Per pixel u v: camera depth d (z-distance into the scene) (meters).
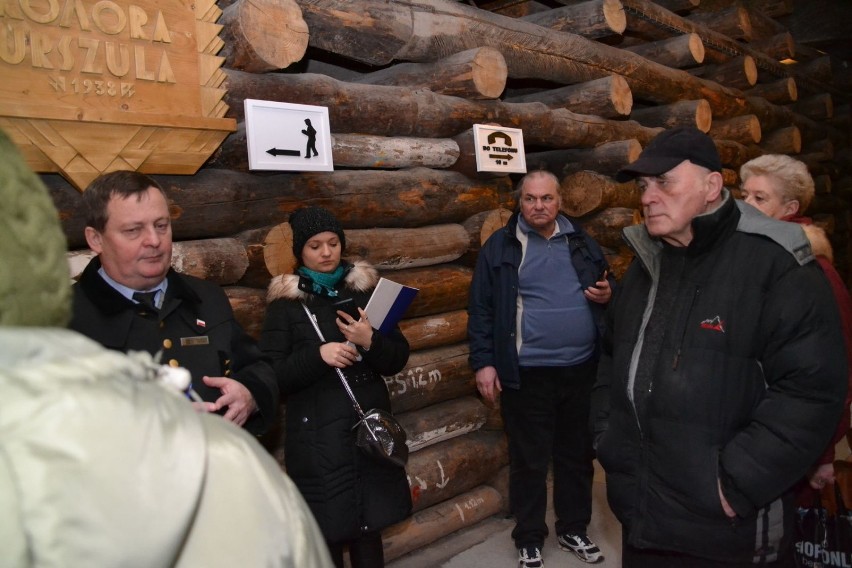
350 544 2.61
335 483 2.42
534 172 3.22
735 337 1.75
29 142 2.01
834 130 9.25
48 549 0.43
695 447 1.77
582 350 3.25
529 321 3.22
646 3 5.00
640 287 2.02
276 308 2.55
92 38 2.09
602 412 2.16
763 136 7.36
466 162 3.59
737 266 1.78
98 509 0.45
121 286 1.90
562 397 3.27
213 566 0.52
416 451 3.47
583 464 3.36
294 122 2.69
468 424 3.66
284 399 2.87
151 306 1.89
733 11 6.22
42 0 1.98
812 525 2.04
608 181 4.39
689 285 1.84
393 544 3.23
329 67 3.92
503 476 3.81
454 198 3.52
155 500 0.48
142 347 1.85
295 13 2.60
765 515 1.76
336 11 2.95
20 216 0.50
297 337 2.52
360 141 3.11
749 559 1.77
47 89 2.01
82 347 0.52
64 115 2.03
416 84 3.57
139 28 2.18
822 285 1.71
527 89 4.99
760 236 1.79
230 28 2.49
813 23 8.08
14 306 0.49
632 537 1.89
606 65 4.62
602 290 3.21
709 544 1.77
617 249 4.56
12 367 0.47
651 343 1.89
